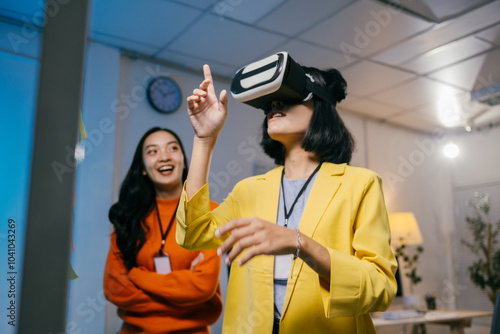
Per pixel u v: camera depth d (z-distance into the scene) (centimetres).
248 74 83
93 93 289
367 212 78
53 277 37
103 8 259
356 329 75
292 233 63
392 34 307
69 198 39
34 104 39
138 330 146
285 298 74
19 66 247
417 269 502
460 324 352
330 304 65
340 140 90
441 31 305
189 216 81
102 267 266
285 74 78
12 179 231
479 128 529
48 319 36
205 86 82
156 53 321
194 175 82
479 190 527
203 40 305
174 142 187
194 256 155
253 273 79
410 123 513
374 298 66
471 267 512
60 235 38
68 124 39
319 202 80
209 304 155
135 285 148
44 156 38
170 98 321
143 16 272
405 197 507
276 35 303
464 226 538
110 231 274
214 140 84
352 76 379
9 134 238
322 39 311
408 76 380
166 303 146
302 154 90
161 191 178
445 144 557
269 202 86
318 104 88
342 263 65
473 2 269
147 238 161
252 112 358
